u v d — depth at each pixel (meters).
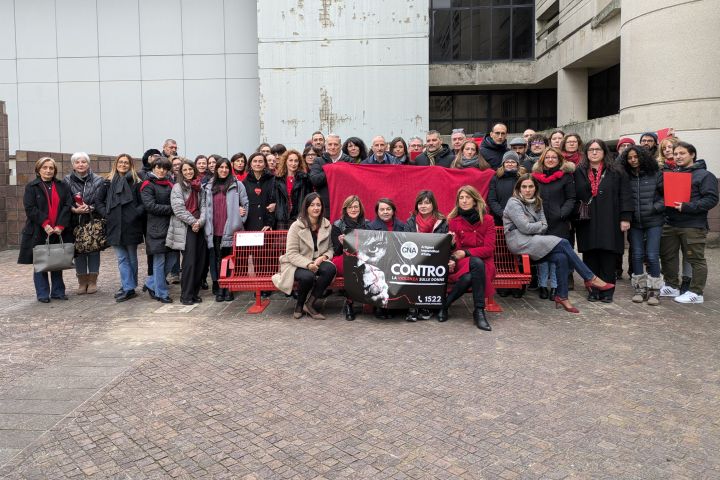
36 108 17.28
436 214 6.75
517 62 23.05
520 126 24.58
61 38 17.11
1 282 9.31
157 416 4.05
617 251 7.18
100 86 17.20
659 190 7.14
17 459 3.49
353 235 6.45
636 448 3.51
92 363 5.19
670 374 4.73
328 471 3.29
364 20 15.47
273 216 8.00
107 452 3.56
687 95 12.85
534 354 5.27
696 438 3.63
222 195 7.75
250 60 17.00
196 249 7.54
